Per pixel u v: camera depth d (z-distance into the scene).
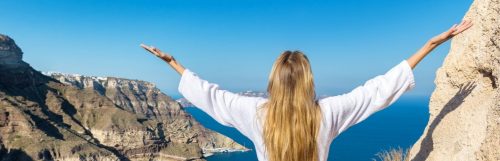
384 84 2.81
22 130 154.50
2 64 191.25
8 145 144.75
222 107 2.89
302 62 2.67
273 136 2.63
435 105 4.86
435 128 4.49
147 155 198.50
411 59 3.00
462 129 3.91
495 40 3.44
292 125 2.59
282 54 2.75
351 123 2.76
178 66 3.11
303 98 2.61
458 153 3.76
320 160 2.67
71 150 152.00
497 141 2.74
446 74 4.72
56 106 196.12
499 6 3.41
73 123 192.75
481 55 3.80
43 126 167.62
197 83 2.94
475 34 4.08
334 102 2.71
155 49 3.07
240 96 2.90
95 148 161.50
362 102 2.75
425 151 4.63
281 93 2.63
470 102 3.99
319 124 2.63
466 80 4.33
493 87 3.77
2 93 168.12
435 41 2.97
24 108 167.75
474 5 4.41
